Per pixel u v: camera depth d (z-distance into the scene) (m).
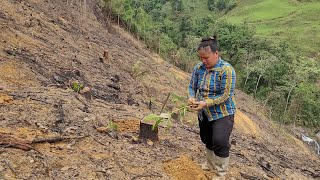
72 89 7.24
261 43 39.72
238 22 62.44
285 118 28.80
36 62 8.31
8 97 5.54
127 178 3.99
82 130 4.93
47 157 3.93
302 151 17.92
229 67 4.08
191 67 31.02
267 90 31.22
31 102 5.56
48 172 3.68
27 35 10.36
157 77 16.02
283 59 36.72
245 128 14.79
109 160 4.27
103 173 3.95
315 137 28.56
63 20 16.38
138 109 7.59
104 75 10.34
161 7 57.97
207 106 4.11
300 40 53.28
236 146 7.73
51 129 4.71
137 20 34.66
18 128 4.51
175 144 5.51
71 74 8.74
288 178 6.78
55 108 5.54
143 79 13.27
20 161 3.73
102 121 5.57
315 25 58.84
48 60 8.99
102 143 4.68
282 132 21.50
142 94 10.43
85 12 22.61
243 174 5.30
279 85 32.16
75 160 4.06
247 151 7.64
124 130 5.58
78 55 11.23
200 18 47.78
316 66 39.84
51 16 15.44
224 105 4.20
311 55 49.59
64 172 3.75
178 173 4.41
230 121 4.27
